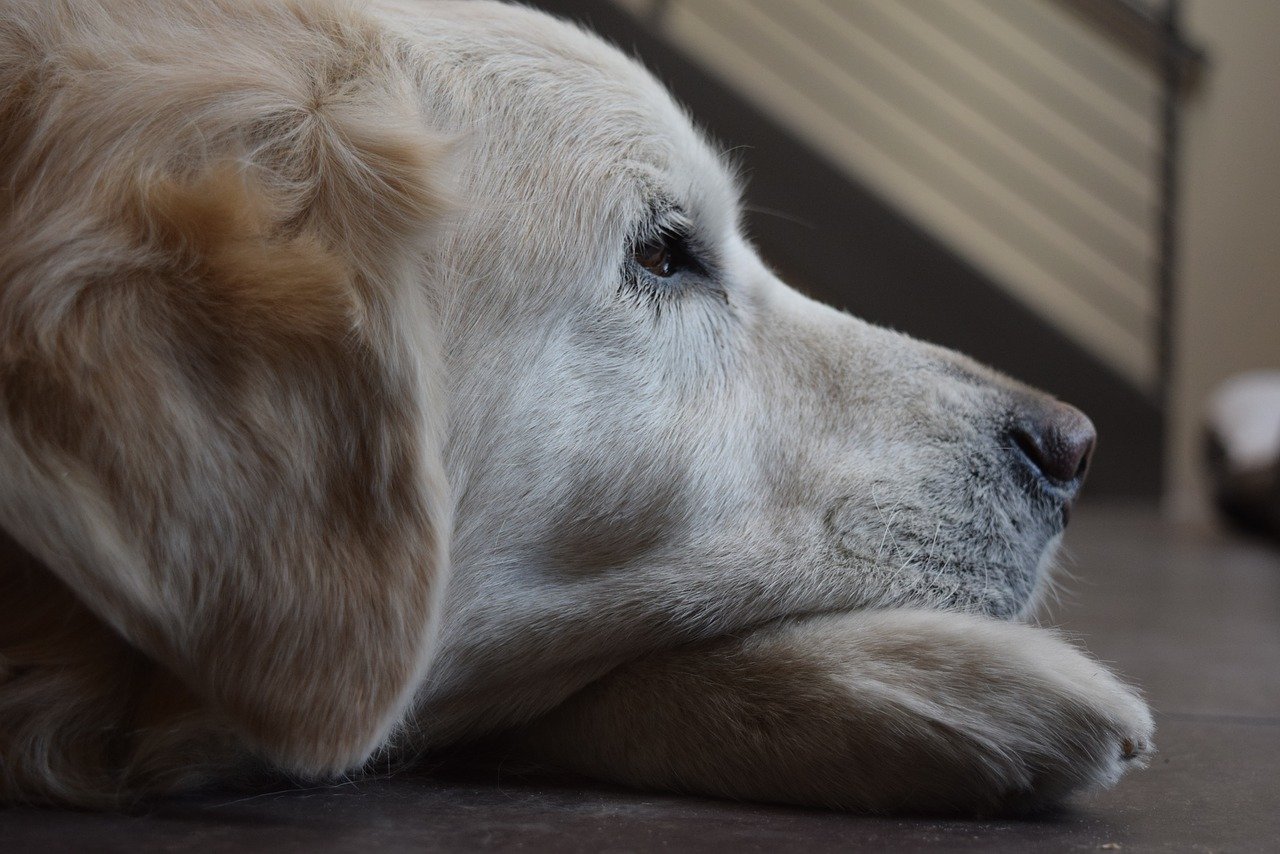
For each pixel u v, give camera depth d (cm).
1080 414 72
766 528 66
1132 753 59
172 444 54
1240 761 65
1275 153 244
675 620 64
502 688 64
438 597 58
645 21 226
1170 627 97
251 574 55
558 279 64
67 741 57
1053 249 247
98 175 56
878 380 70
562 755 64
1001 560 69
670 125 69
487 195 64
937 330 240
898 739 58
